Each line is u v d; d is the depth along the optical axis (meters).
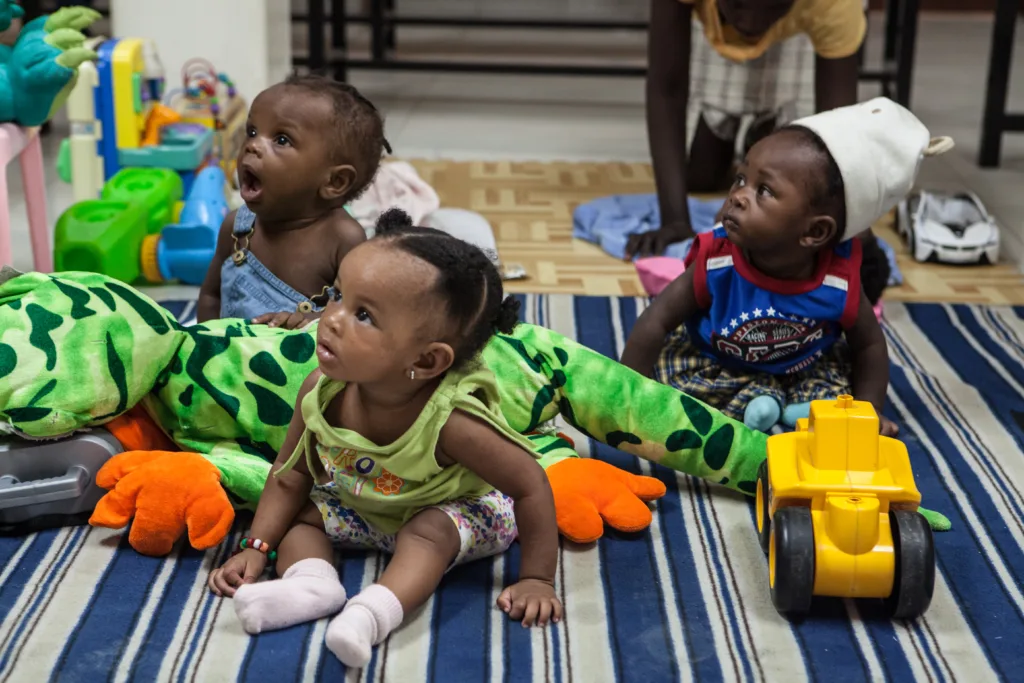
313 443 1.34
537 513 1.32
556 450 1.59
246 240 1.77
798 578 1.30
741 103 3.20
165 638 1.26
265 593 1.26
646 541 1.51
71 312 1.42
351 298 1.21
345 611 1.23
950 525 1.56
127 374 1.44
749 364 1.85
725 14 2.42
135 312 1.47
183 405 1.52
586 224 2.92
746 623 1.34
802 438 1.43
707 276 1.79
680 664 1.25
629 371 1.60
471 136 4.02
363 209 2.70
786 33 2.56
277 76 3.59
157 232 2.49
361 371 1.21
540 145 3.93
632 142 4.02
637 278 2.62
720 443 1.58
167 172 2.62
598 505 1.50
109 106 2.63
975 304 2.50
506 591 1.33
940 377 2.10
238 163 1.70
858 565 1.30
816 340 1.81
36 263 2.26
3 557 1.41
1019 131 3.70
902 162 1.70
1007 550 1.51
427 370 1.24
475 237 2.68
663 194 2.73
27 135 2.10
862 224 1.72
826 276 1.76
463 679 1.21
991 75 3.64
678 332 1.94
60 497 1.41
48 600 1.32
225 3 3.23
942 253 2.75
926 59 5.70
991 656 1.29
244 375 1.52
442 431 1.28
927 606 1.31
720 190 3.40
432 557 1.31
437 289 1.20
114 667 1.21
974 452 1.79
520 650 1.26
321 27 4.03
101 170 2.68
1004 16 3.57
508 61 5.38
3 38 2.03
